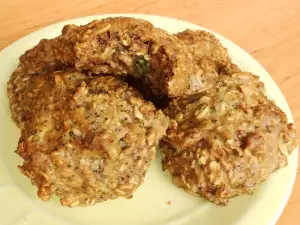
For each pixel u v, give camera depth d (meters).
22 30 0.21
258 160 0.14
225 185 0.14
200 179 0.14
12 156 0.15
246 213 0.14
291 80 0.19
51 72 0.15
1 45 0.20
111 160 0.13
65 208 0.14
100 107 0.13
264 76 0.18
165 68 0.14
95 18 0.19
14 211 0.14
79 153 0.13
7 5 0.22
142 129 0.13
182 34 0.17
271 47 0.21
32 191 0.15
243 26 0.22
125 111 0.13
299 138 0.17
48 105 0.14
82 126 0.13
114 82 0.14
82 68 0.14
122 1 0.23
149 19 0.19
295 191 0.16
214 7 0.23
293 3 0.23
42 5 0.22
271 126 0.14
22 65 0.16
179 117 0.14
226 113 0.14
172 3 0.23
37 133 0.13
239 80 0.15
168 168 0.15
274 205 0.14
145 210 0.14
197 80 0.14
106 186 0.13
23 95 0.15
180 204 0.15
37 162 0.13
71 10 0.22
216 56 0.16
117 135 0.13
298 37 0.22
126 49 0.14
